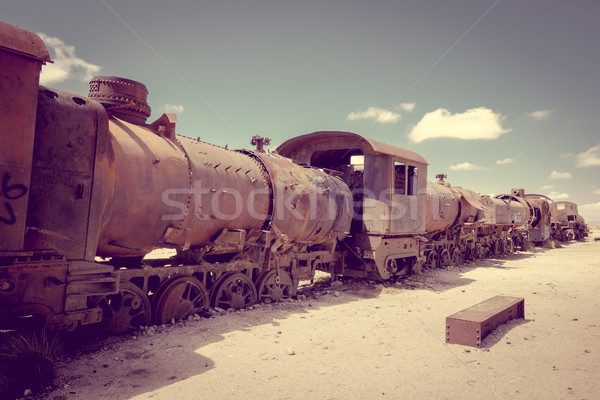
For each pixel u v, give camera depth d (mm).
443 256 17344
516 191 31469
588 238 42688
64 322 4812
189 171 6910
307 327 7246
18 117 4340
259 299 8906
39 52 4492
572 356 5934
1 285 4266
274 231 8562
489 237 22156
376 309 8922
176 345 5863
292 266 9906
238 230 7727
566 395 4566
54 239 4781
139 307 6535
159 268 6820
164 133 7039
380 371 5191
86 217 5102
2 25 4281
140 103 6961
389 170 11664
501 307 7617
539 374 5203
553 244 29891
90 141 5191
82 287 4988
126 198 5898
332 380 4855
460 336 6441
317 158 13562
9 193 4250
